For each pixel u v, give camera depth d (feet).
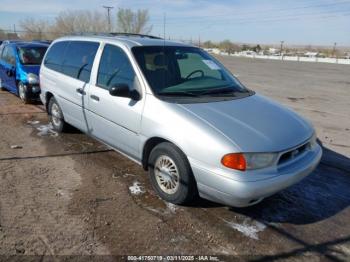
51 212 12.26
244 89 15.84
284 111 14.16
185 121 11.91
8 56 33.12
